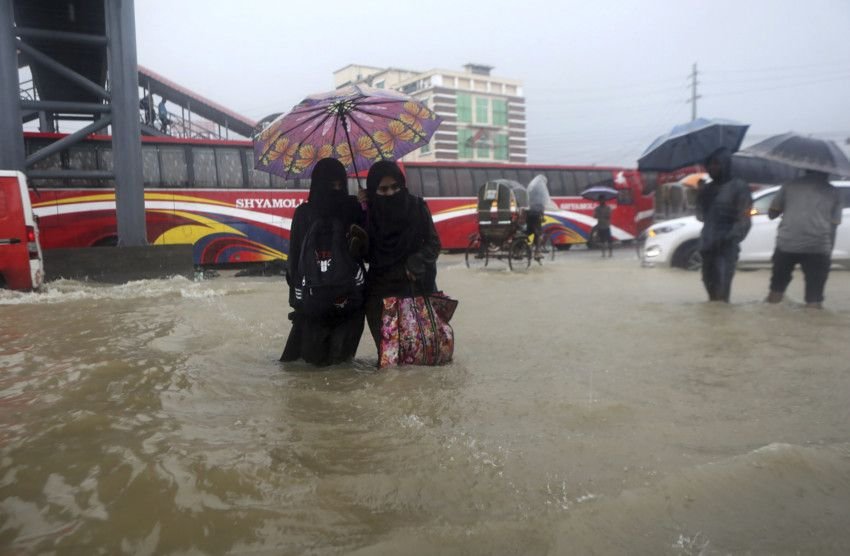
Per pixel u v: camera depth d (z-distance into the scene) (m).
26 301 8.31
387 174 4.16
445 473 2.34
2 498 2.09
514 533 1.90
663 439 2.75
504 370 4.12
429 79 98.31
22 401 3.25
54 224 13.62
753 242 11.56
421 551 1.79
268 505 2.06
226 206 15.26
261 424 2.90
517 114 105.25
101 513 1.98
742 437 2.79
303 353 4.22
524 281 11.43
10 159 12.13
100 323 6.16
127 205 12.99
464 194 20.61
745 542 1.90
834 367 4.17
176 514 1.98
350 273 4.03
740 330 5.59
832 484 2.29
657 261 12.86
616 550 1.83
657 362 4.38
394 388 3.57
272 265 16.42
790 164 6.48
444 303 4.34
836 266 11.29
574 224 23.12
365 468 2.38
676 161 7.56
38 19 14.13
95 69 17.16
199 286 11.10
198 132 25.12
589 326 6.03
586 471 2.37
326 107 4.41
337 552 1.77
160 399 3.31
